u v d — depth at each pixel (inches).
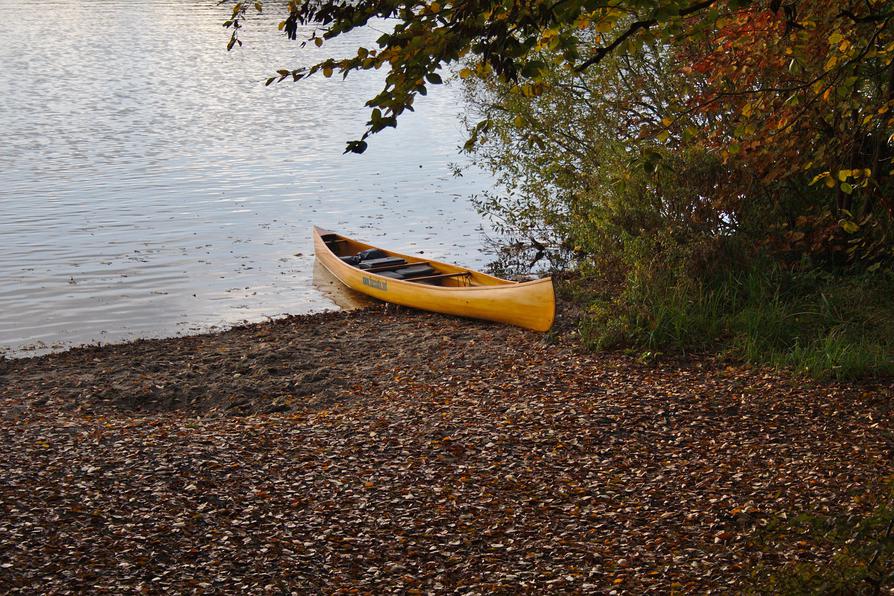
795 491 320.2
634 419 397.7
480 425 393.7
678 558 277.9
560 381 462.3
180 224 887.7
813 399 417.1
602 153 642.2
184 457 347.9
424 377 490.9
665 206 575.5
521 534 298.2
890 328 495.2
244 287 714.2
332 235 808.9
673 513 309.4
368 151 1245.7
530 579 269.7
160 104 1646.2
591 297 613.0
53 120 1460.4
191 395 486.6
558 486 333.7
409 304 656.4
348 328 611.8
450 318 629.9
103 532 287.1
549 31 231.8
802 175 571.5
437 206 961.5
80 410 464.1
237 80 1967.3
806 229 573.9
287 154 1223.5
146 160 1176.8
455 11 212.4
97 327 625.3
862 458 347.6
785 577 246.8
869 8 335.6
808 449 360.5
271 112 1583.4
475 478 339.9
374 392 470.0
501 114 717.9
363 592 262.7
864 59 334.0
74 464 336.5
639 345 514.3
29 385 506.9
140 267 755.4
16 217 900.0
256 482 331.6
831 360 449.1
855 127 445.1
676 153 565.3
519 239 832.9
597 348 517.0
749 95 446.6
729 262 554.6
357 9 215.8
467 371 496.7
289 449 365.1
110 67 2123.5
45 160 1168.8
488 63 227.6
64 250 797.9
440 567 277.9
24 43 2541.8
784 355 478.6
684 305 527.2
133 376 518.9
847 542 243.4
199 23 3080.7
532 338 562.6
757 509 307.3
